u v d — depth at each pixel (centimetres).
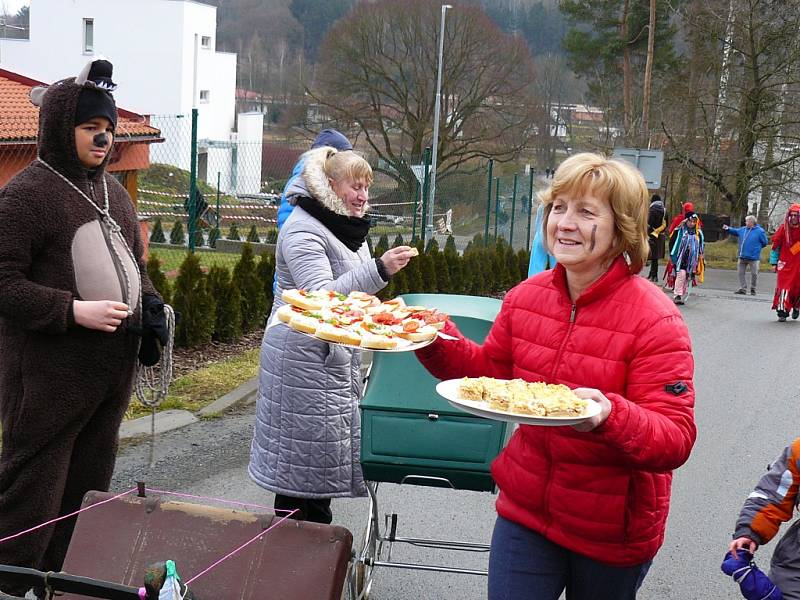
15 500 398
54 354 392
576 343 301
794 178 3531
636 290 298
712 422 877
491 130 4091
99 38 5262
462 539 567
